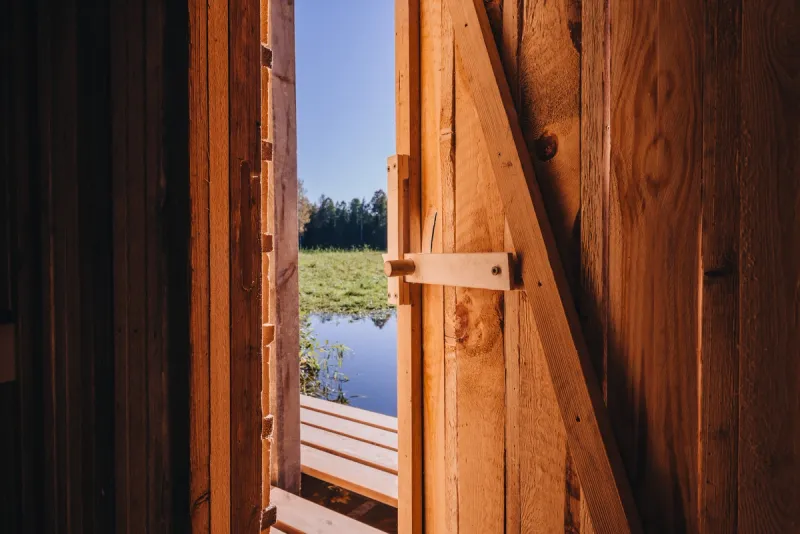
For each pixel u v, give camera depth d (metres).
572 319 1.07
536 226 1.13
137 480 0.88
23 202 1.05
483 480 1.42
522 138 1.20
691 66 0.87
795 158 0.74
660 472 0.94
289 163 2.76
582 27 1.08
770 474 0.76
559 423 1.17
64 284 0.98
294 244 2.74
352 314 8.64
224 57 0.89
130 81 0.87
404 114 1.67
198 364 0.84
